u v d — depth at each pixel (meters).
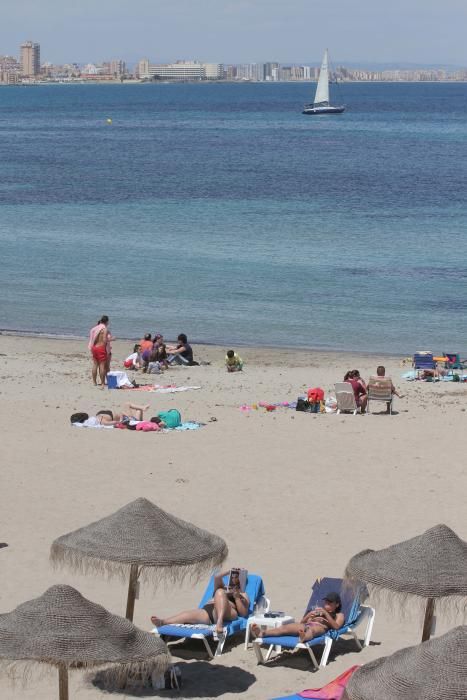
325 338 61.47
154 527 19.16
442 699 12.95
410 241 95.88
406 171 163.50
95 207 120.44
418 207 120.25
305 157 191.25
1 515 28.64
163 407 41.78
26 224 107.31
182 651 20.42
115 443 35.72
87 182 147.50
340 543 26.73
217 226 105.25
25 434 36.78
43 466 33.06
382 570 18.11
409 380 50.41
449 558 18.17
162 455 34.41
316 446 35.62
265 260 86.69
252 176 155.25
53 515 28.69
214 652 20.39
